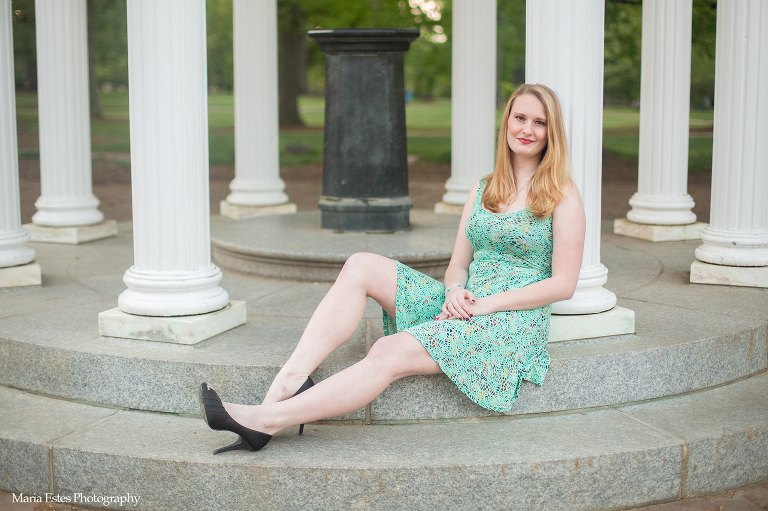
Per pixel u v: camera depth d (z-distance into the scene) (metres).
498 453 3.56
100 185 15.33
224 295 4.68
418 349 3.67
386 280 3.90
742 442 3.79
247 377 4.00
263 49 9.41
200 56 4.44
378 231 6.83
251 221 7.62
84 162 8.01
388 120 6.73
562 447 3.62
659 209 7.72
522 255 3.96
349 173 6.78
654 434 3.77
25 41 21.23
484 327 3.75
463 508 3.47
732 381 4.51
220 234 6.82
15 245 5.88
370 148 6.74
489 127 9.06
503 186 4.02
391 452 3.58
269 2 9.39
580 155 4.37
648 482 3.63
